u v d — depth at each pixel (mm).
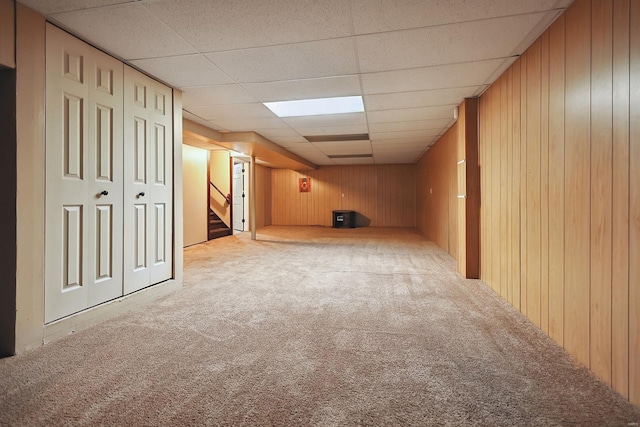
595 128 1748
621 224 1564
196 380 1694
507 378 1716
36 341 2068
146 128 3061
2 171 1976
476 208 3785
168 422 1366
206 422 1368
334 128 5414
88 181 2453
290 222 11680
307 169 11266
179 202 3502
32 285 2053
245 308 2828
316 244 6828
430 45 2521
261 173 10828
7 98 1969
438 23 2209
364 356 1959
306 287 3506
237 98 3797
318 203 11453
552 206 2189
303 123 5051
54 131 2199
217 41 2459
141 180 3002
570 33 1974
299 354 1985
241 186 10125
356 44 2506
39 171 2098
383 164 10930
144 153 3039
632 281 1499
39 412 1427
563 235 2059
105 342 2146
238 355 1971
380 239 7605
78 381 1679
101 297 2570
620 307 1574
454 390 1605
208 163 7387
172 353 1995
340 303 2959
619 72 1569
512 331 2328
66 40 2281
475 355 1972
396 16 2127
